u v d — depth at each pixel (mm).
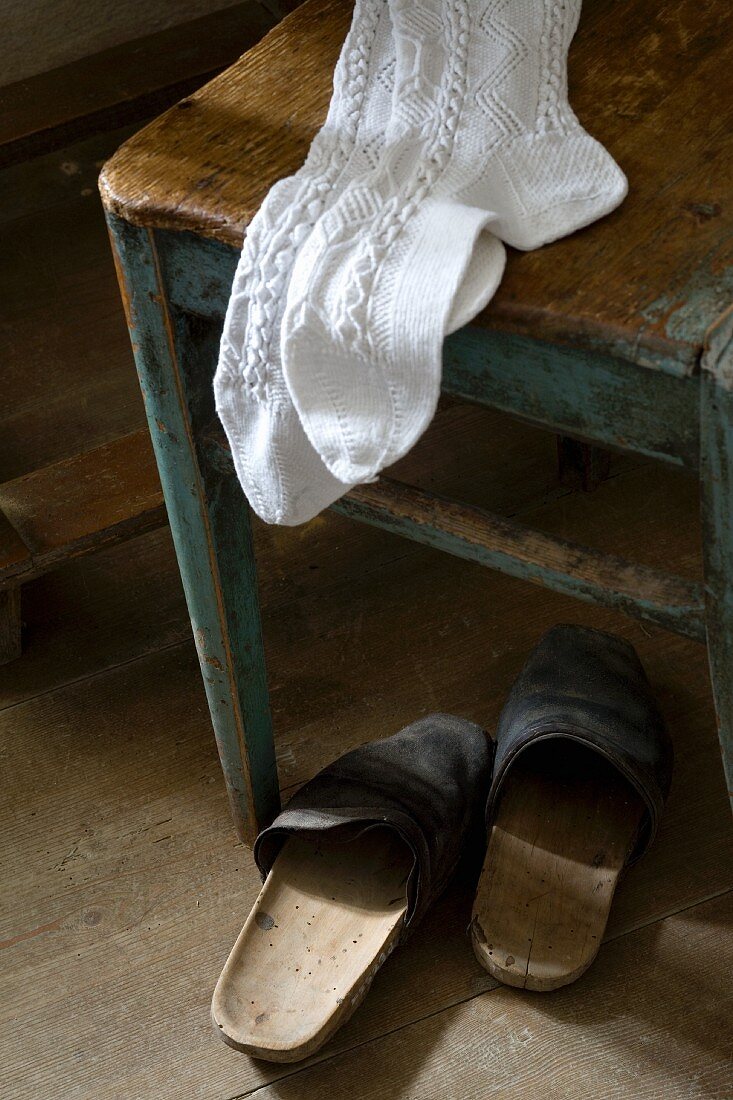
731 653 1279
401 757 1523
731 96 1313
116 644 1710
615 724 1508
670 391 1210
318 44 1380
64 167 2188
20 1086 1465
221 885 1550
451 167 1271
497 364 1247
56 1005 1499
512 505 1772
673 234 1240
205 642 1462
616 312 1206
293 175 1278
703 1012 1458
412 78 1308
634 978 1476
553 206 1256
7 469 1843
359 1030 1468
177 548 1428
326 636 1698
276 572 1752
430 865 1456
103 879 1561
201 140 1319
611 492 1773
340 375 1239
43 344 1968
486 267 1229
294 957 1465
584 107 1318
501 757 1505
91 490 1686
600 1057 1445
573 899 1482
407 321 1213
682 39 1354
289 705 1653
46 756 1637
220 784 1609
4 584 1638
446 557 1745
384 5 1337
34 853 1579
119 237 1305
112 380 1920
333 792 1492
